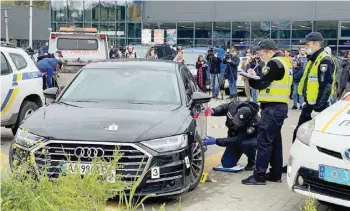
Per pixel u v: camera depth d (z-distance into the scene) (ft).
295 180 15.74
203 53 70.18
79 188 9.61
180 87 20.34
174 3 113.80
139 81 20.57
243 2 107.45
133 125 16.60
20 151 16.14
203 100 19.80
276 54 20.13
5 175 10.43
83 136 15.78
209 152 26.91
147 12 116.57
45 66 44.37
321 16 100.12
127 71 21.22
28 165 12.84
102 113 17.75
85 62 49.57
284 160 25.21
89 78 21.04
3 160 19.06
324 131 15.43
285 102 19.84
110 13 120.37
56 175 15.28
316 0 100.27
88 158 15.56
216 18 109.91
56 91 20.63
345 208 17.26
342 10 98.12
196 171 18.69
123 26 119.24
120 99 19.60
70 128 16.30
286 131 35.32
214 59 60.49
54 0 125.49
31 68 30.50
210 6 110.42
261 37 106.11
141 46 73.26
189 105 19.58
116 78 20.85
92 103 19.27
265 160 20.02
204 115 22.48
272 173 20.70
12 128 29.91
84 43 53.52
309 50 21.70
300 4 102.12
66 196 9.41
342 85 44.75
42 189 9.68
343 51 98.12
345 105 17.26
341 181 14.51
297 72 47.73
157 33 105.19
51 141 15.76
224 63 58.80
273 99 19.62
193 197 18.21
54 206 9.11
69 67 47.98
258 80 19.77
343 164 14.48
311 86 21.54
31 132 16.31
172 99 19.67
